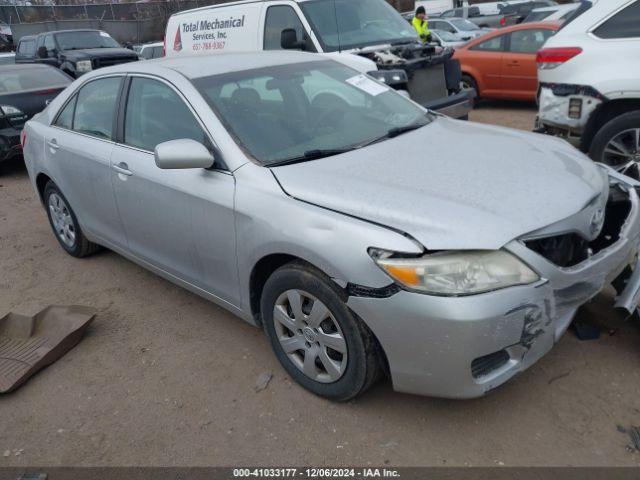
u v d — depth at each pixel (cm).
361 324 249
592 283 260
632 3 489
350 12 729
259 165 293
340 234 245
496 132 350
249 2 760
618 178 314
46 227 583
